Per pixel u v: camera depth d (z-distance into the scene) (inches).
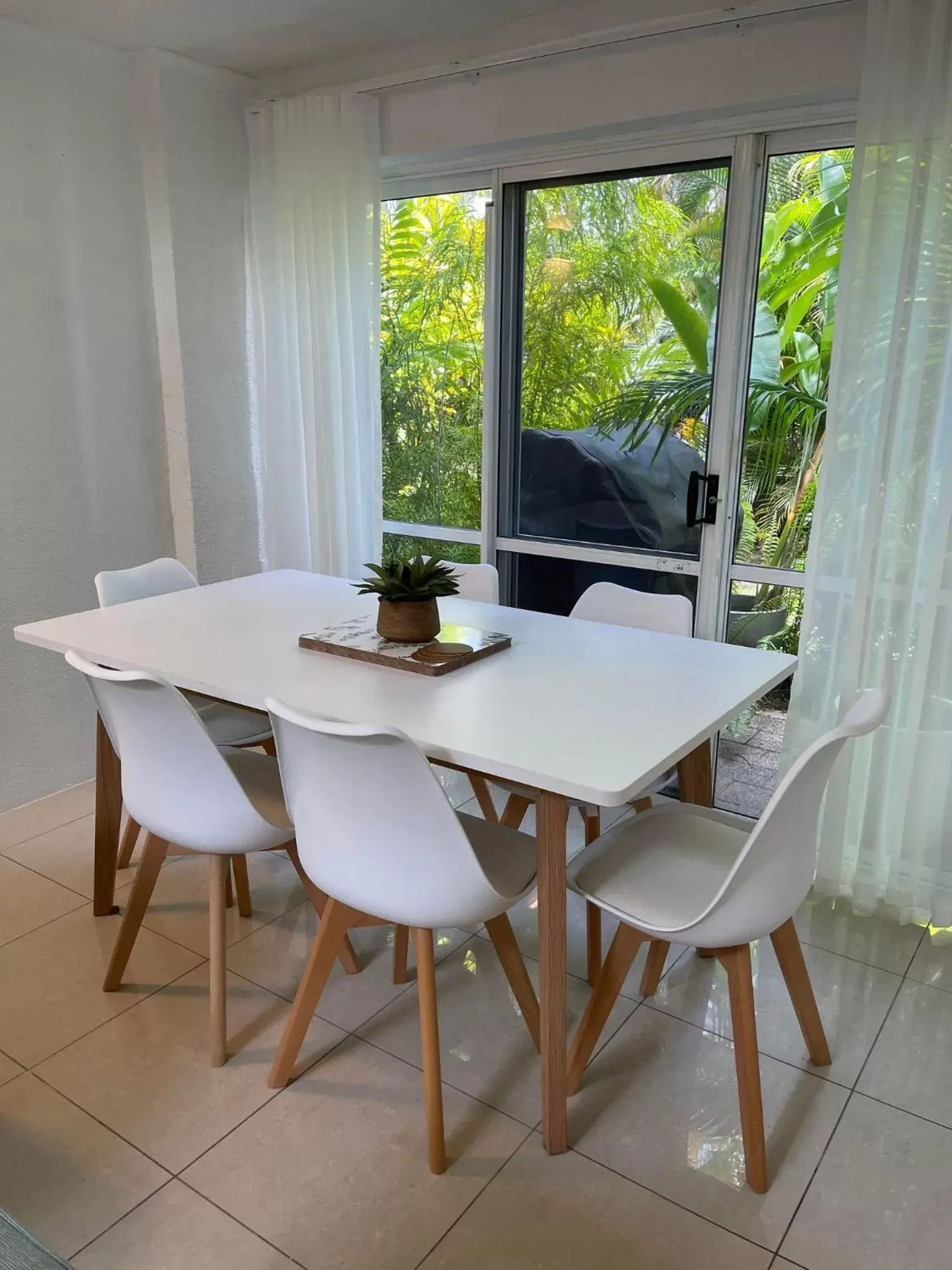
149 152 121.2
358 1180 65.9
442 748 62.2
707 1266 59.6
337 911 71.0
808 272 101.7
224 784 70.8
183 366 127.6
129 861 106.6
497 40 108.4
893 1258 60.2
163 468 133.5
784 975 74.1
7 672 118.2
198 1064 76.8
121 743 74.6
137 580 106.0
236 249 131.9
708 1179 66.1
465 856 60.4
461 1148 68.6
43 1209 63.4
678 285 110.4
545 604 132.2
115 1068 76.3
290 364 132.9
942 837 95.0
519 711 69.1
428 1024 65.7
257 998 85.0
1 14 104.3
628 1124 71.1
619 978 70.3
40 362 116.3
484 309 125.3
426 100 115.3
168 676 77.6
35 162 111.8
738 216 103.4
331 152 120.0
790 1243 61.2
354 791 60.6
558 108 106.0
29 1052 78.0
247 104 128.3
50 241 114.8
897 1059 78.3
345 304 125.2
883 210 85.7
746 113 99.1
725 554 113.3
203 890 102.9
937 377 85.4
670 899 66.1
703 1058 78.2
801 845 62.2
